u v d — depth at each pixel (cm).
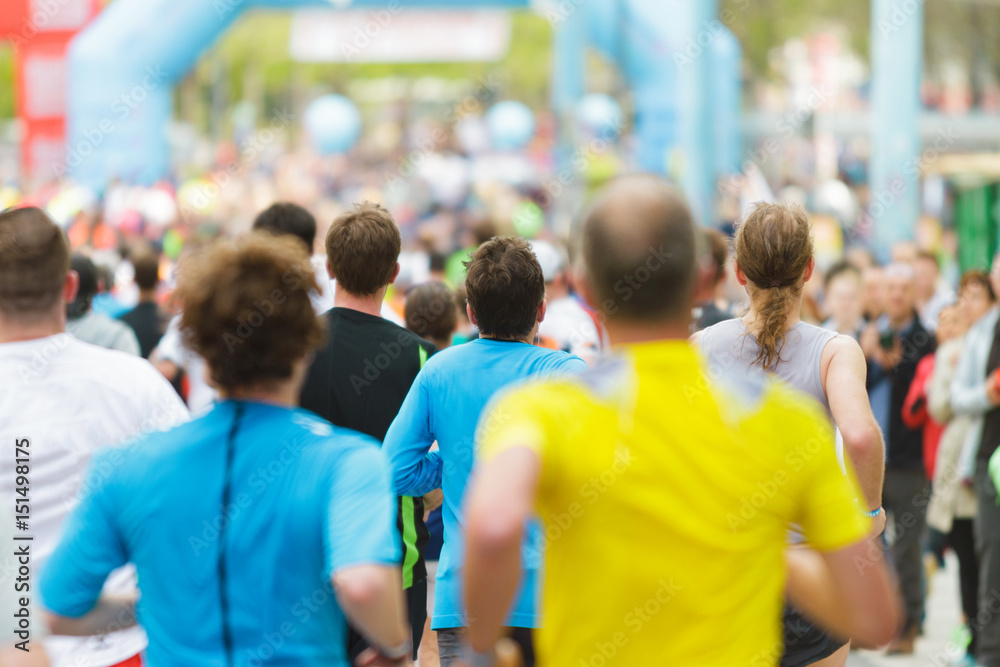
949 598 1706
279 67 8500
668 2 3816
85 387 630
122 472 472
